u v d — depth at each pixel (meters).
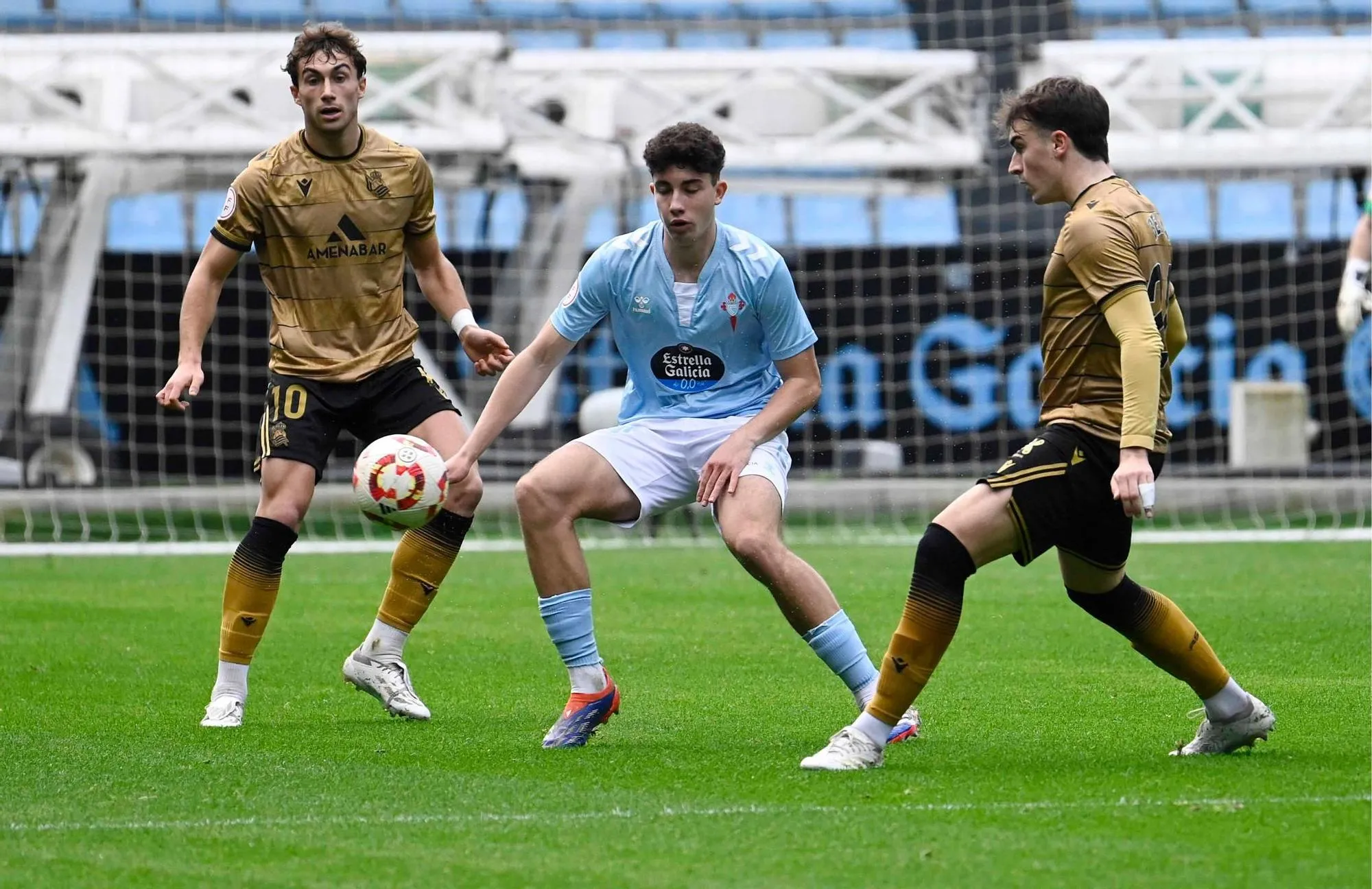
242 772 16.69
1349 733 18.33
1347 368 62.62
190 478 60.94
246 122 55.75
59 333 61.25
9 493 56.34
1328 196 64.81
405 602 20.91
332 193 20.59
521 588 38.94
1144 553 45.78
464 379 64.19
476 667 25.97
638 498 18.34
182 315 20.62
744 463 17.94
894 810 14.20
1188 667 16.56
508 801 14.98
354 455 63.38
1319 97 57.09
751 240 18.33
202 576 42.41
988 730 19.05
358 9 73.69
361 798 15.21
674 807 14.55
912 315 64.19
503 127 57.69
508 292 63.75
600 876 12.20
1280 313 63.75
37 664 26.34
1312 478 58.53
